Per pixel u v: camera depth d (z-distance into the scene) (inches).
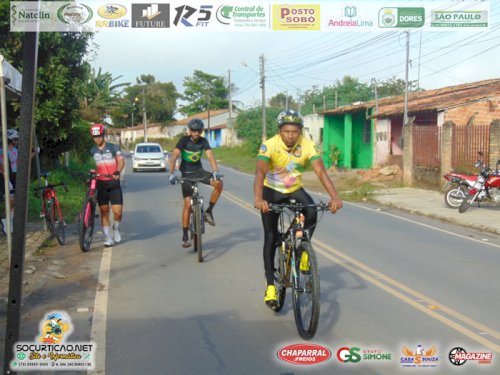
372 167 1003.3
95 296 238.7
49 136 632.4
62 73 610.9
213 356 174.7
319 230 429.1
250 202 601.9
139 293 244.1
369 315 218.5
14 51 566.6
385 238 398.0
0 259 296.7
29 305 225.5
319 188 840.9
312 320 179.6
